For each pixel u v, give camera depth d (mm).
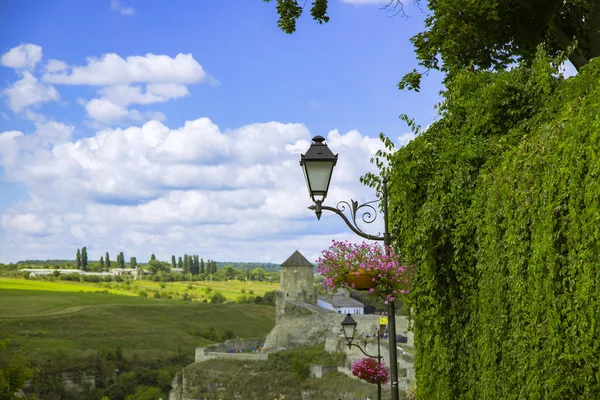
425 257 13062
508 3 19062
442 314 12961
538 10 18344
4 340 28891
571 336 8297
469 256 12328
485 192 11766
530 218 9445
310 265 105688
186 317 169375
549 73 13477
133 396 114750
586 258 7992
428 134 14773
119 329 149000
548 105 12602
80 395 116375
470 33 19141
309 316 101875
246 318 178875
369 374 24062
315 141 12461
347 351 82062
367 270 12281
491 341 10617
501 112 13648
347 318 23281
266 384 89562
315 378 83562
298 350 94375
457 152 13367
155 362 132125
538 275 8992
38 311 157875
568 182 8500
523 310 9500
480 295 11344
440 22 19484
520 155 10227
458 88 14656
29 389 109688
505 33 19766
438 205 13008
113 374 123938
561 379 8422
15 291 196250
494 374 10469
